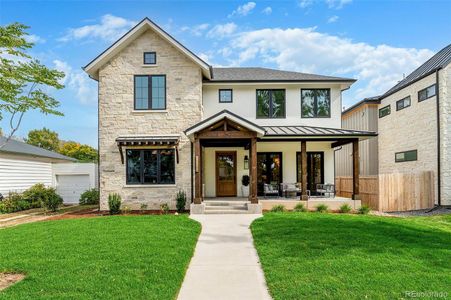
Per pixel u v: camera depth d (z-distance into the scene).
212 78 18.92
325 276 6.18
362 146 25.91
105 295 5.38
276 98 19.48
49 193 21.06
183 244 8.80
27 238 9.77
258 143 19.77
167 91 17.44
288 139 16.77
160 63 17.48
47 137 52.66
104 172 17.31
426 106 19.52
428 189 18.05
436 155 18.50
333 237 9.23
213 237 10.10
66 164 26.22
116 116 17.38
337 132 16.89
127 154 17.41
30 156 23.58
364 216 13.71
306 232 9.92
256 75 20.41
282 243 8.75
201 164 16.53
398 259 7.19
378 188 17.33
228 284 6.19
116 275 6.31
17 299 5.21
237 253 8.32
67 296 5.32
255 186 14.85
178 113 17.41
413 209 17.62
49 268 6.74
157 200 17.25
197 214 14.55
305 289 5.61
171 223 11.86
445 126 18.09
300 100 19.39
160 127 17.38
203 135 14.82
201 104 17.58
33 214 18.34
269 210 16.11
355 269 6.53
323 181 19.50
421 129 19.98
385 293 5.40
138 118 17.39
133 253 7.80
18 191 22.66
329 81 18.97
